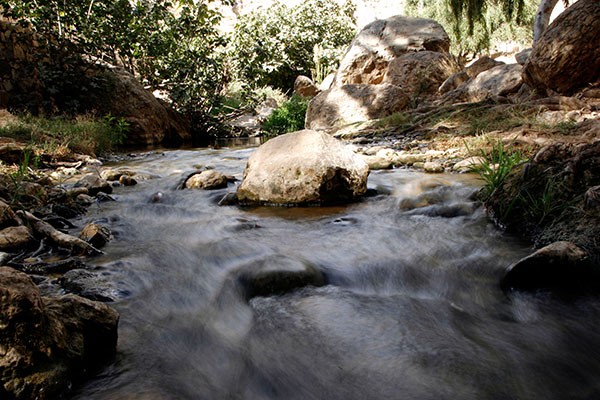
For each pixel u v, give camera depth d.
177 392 1.60
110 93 10.78
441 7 18.75
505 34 18.47
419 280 2.55
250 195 4.22
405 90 11.77
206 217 3.83
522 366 1.75
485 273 2.57
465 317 2.15
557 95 7.47
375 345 1.90
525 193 3.16
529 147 5.20
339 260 2.78
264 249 2.97
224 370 1.77
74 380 1.58
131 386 1.61
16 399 1.39
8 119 7.70
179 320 2.13
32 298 1.47
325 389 1.65
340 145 4.34
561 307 2.20
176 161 7.34
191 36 13.07
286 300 2.32
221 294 2.41
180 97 12.66
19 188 3.96
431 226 3.37
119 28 11.27
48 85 9.95
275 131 14.31
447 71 11.83
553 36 7.35
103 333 1.77
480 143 5.91
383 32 13.75
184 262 2.80
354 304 2.27
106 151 8.55
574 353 1.85
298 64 20.27
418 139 7.44
